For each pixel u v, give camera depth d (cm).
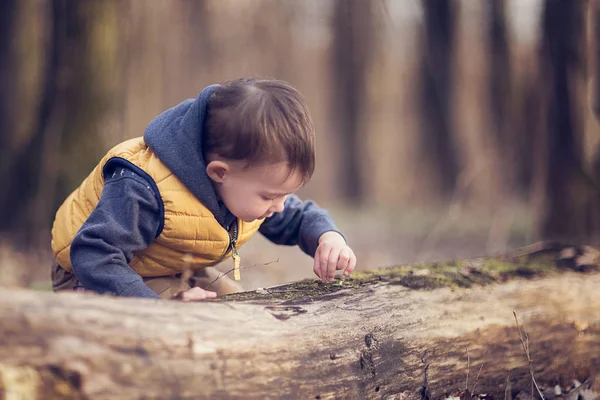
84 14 766
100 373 168
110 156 254
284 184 246
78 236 227
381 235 994
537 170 548
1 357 160
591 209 516
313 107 2384
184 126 248
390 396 235
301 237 294
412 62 1798
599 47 533
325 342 216
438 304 264
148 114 1445
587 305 293
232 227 269
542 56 555
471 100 1436
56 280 274
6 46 1053
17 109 1046
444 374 253
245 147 237
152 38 1471
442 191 1447
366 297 250
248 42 2195
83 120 765
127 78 799
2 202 776
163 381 175
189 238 250
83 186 265
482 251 818
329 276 267
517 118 912
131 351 173
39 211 743
